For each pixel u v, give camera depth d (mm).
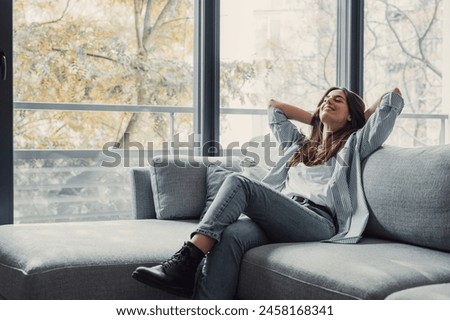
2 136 3119
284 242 2527
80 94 3355
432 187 2359
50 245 2355
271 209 2457
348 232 2576
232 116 3725
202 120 3631
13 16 3172
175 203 3119
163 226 2896
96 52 3387
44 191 3301
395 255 2191
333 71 4039
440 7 4391
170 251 2420
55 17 3277
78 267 2191
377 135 2783
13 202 3164
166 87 3580
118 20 3436
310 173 2891
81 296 2182
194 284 2332
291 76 3895
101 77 3406
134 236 2613
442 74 4398
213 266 2320
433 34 4371
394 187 2529
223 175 3182
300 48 3918
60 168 3334
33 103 3242
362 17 4047
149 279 2209
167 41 3570
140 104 3516
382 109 2826
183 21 3611
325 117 2971
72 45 3324
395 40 4230
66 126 3334
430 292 1752
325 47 4000
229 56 3699
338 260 2082
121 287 2258
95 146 3416
